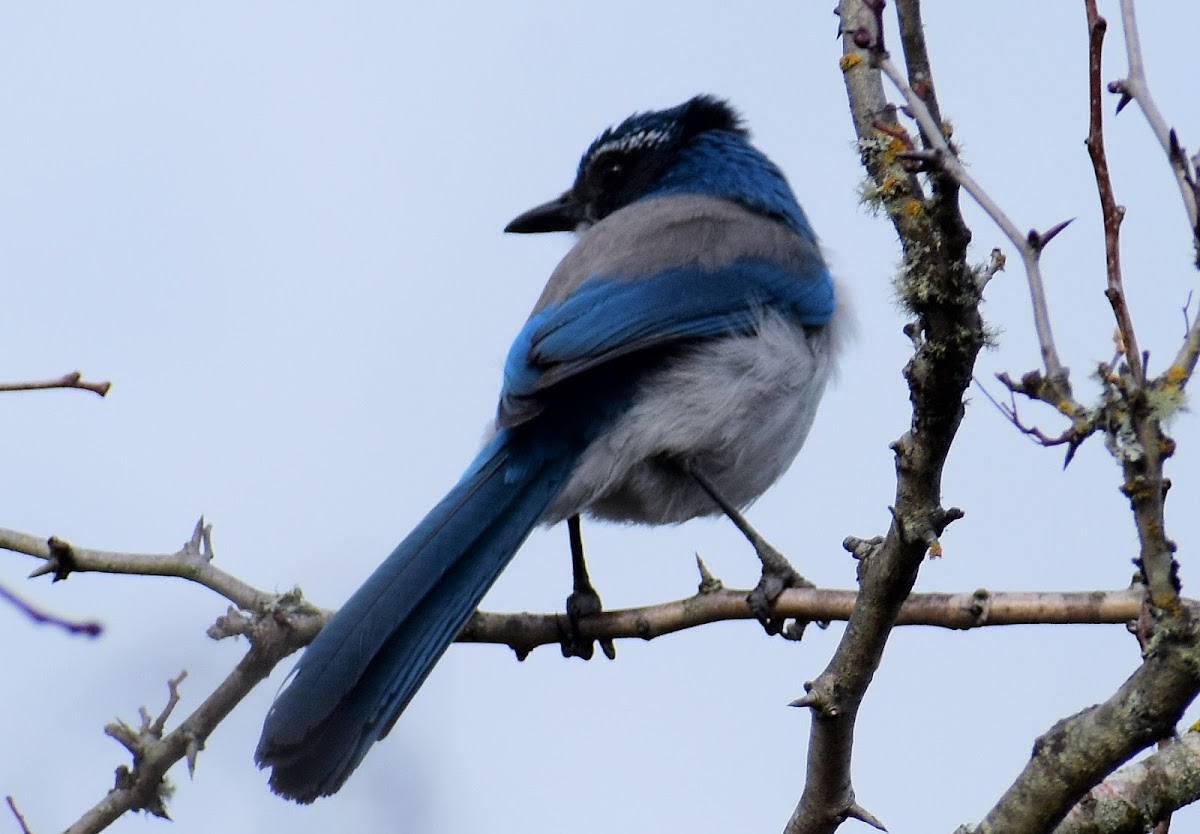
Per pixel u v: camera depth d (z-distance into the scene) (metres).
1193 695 7.32
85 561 9.92
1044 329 7.10
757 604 10.82
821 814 8.70
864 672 8.36
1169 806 8.41
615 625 11.15
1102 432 7.18
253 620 10.12
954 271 7.52
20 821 9.27
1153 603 7.23
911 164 7.27
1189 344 6.84
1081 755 7.60
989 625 9.37
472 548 11.32
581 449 12.20
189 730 9.73
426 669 10.55
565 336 12.24
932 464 7.87
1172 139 6.79
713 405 12.55
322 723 9.97
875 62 7.39
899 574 8.09
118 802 9.58
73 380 8.52
